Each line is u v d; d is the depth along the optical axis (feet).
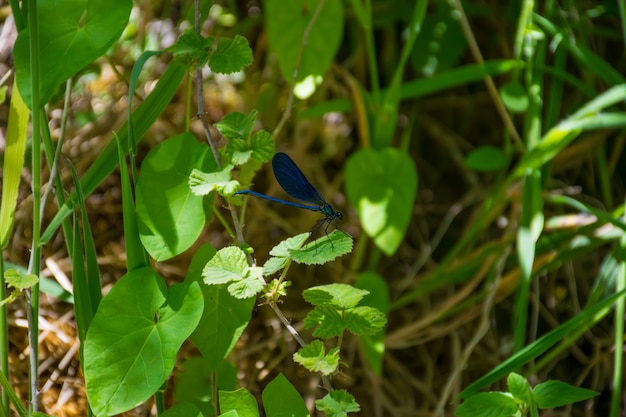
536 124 4.03
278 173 3.44
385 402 4.12
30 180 4.13
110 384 3.39
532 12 4.02
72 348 3.97
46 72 3.48
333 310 3.36
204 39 3.47
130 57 4.31
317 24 4.02
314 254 3.32
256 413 3.44
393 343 4.17
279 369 4.10
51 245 4.11
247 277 3.36
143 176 3.49
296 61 4.03
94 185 3.56
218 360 3.50
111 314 3.43
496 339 4.19
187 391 3.70
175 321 3.43
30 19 3.43
